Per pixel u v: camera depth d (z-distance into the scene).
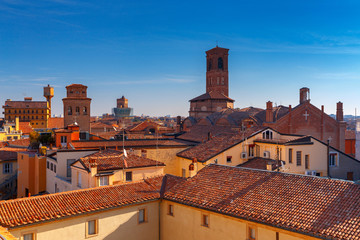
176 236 28.28
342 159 48.03
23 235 22.16
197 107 113.06
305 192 23.59
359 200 21.19
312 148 45.19
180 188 29.62
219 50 135.50
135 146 49.56
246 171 29.03
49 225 23.27
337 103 71.94
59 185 40.47
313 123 68.06
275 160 43.31
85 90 114.06
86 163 34.03
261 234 22.28
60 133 52.38
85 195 27.02
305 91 69.31
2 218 21.92
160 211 29.86
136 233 28.03
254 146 47.56
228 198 25.59
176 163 51.03
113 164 34.69
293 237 20.55
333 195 22.41
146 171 36.31
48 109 190.25
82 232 24.91
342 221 19.67
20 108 179.50
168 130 112.88
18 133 110.94
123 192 28.75
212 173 30.69
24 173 51.12
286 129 65.19
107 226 26.25
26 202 24.31
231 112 88.44
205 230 25.84
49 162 45.69
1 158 57.44
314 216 20.77
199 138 60.34
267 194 24.62
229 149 45.69
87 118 112.69
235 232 23.81
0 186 55.72
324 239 18.88
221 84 135.25
